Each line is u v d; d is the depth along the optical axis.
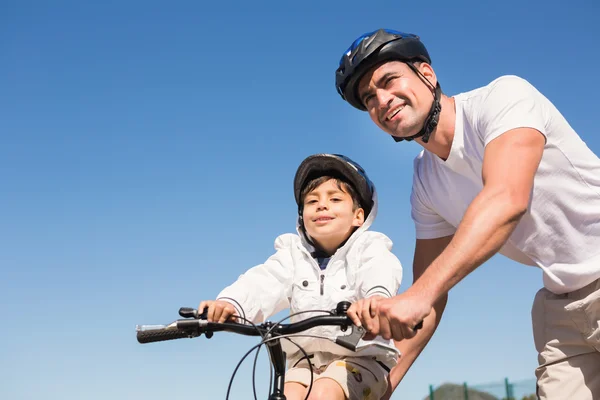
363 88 3.13
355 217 3.31
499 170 2.43
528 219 2.94
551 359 3.12
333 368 2.72
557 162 2.86
